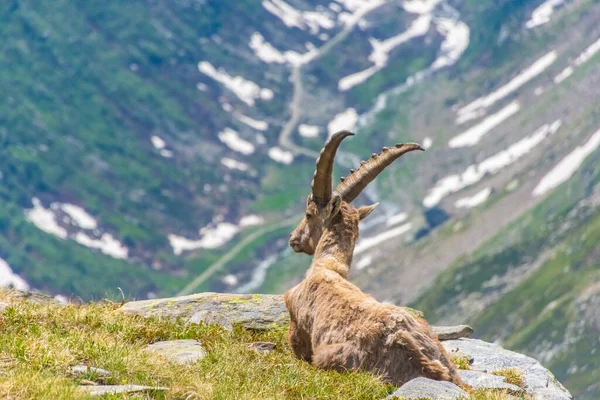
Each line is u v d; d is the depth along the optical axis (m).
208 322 54.34
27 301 50.25
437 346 41.59
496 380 45.44
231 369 40.47
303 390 39.22
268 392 38.31
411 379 39.91
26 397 32.44
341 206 49.75
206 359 41.66
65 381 34.22
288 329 53.38
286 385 39.72
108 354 38.38
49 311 46.81
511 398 41.31
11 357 36.75
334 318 43.94
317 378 40.75
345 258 48.41
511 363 52.16
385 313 41.94
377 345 41.28
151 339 46.94
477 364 51.91
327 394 39.09
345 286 45.56
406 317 41.75
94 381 36.22
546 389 46.75
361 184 50.53
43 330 42.53
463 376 45.97
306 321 46.50
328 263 47.94
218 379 38.91
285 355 46.91
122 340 44.22
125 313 52.47
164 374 37.66
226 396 35.94
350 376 40.94
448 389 38.25
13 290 57.66
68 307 48.72
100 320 47.00
